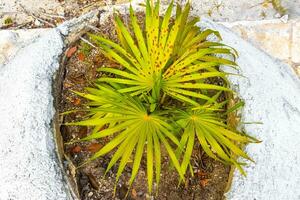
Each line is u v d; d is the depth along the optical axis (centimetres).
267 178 159
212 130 147
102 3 236
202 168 161
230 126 158
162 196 159
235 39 194
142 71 153
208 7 235
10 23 234
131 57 154
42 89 161
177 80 151
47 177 150
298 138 178
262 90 174
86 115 158
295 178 170
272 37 214
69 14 236
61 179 150
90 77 171
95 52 174
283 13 232
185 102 160
